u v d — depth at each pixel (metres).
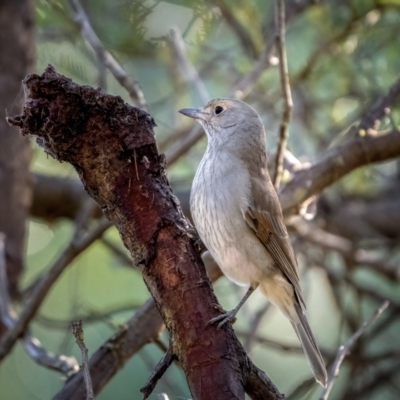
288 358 14.05
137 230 5.87
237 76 13.34
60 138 5.71
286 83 8.66
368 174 13.31
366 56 12.30
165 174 6.13
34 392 12.67
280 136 8.84
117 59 11.37
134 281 13.09
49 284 9.59
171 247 5.82
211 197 8.67
